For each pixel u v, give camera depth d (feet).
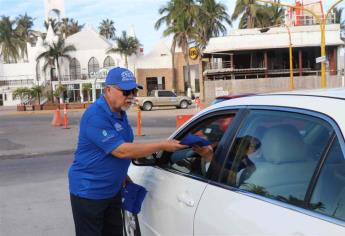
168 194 10.54
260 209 7.65
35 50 260.21
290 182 7.55
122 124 11.00
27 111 154.51
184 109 136.26
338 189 6.66
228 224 8.07
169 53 234.99
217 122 10.24
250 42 155.74
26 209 21.84
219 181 9.04
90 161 10.93
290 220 6.99
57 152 43.14
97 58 244.22
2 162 38.45
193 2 191.11
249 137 8.82
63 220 19.86
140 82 231.30
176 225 9.93
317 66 158.81
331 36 154.81
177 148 10.39
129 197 11.66
